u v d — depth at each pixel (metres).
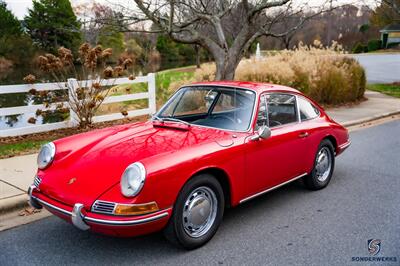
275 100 4.68
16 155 6.66
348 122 10.90
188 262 3.45
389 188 5.62
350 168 6.68
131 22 9.58
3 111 8.00
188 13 9.23
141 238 3.90
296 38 33.81
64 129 8.95
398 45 60.22
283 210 4.72
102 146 3.84
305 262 3.50
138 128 4.35
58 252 3.61
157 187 3.21
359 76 15.84
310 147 5.10
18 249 3.66
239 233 4.06
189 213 3.55
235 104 4.46
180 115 4.74
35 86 8.44
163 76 14.60
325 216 4.55
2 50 34.09
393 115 12.88
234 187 3.97
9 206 4.52
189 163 3.45
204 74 12.64
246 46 8.99
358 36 62.91
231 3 9.70
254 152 4.15
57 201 3.40
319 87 14.08
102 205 3.13
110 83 10.69
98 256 3.54
